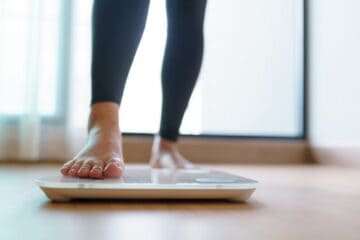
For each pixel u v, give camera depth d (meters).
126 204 0.61
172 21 1.03
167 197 0.63
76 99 2.13
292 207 0.62
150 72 2.29
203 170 0.96
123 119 2.27
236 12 2.50
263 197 0.74
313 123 2.46
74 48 2.16
